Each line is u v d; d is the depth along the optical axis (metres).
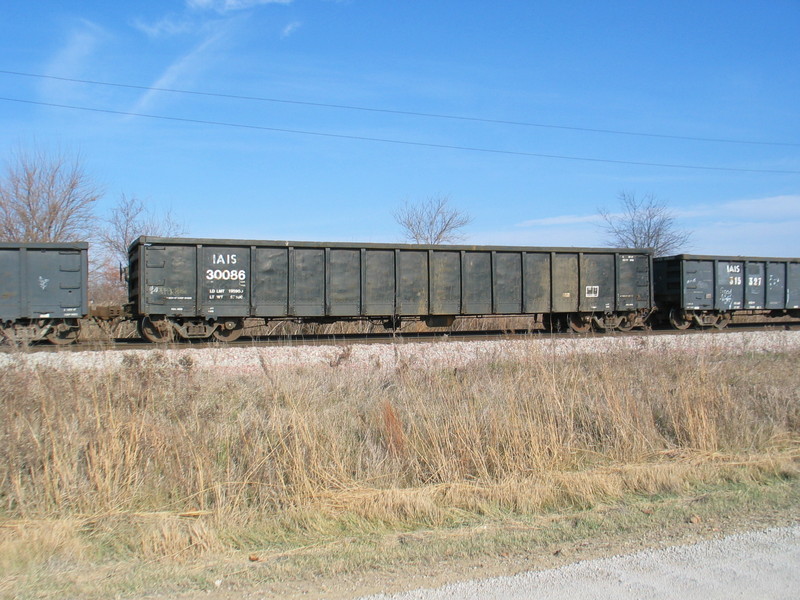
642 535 5.56
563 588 4.43
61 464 6.20
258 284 16.78
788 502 6.46
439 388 9.01
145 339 16.91
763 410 9.70
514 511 6.43
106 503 6.09
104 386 7.67
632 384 9.84
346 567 4.98
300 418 7.25
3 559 5.04
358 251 17.64
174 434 6.95
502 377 9.59
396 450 7.36
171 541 5.43
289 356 11.88
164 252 16.06
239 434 7.27
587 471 7.38
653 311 22.70
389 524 6.08
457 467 7.17
